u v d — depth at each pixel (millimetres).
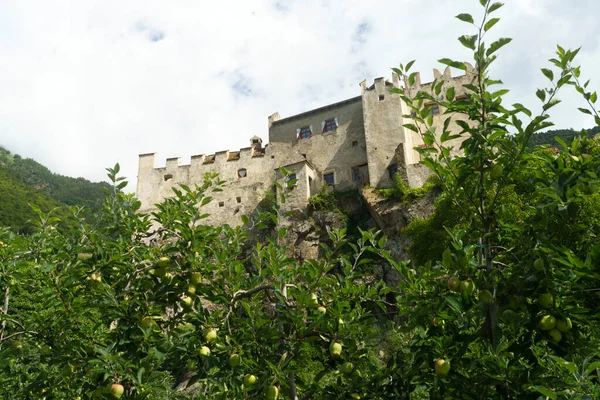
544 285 4105
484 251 5051
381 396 4902
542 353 5277
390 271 29156
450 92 4926
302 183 40438
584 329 4664
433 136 5203
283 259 5691
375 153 39156
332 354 5012
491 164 4941
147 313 5273
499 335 4234
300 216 38500
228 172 47500
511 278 4391
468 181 5230
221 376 5023
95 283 5477
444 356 4531
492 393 4539
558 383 3830
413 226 26375
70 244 6352
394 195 33531
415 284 5082
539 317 4125
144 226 6480
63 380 5438
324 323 5227
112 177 6754
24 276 6531
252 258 6055
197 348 5109
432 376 4664
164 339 5168
